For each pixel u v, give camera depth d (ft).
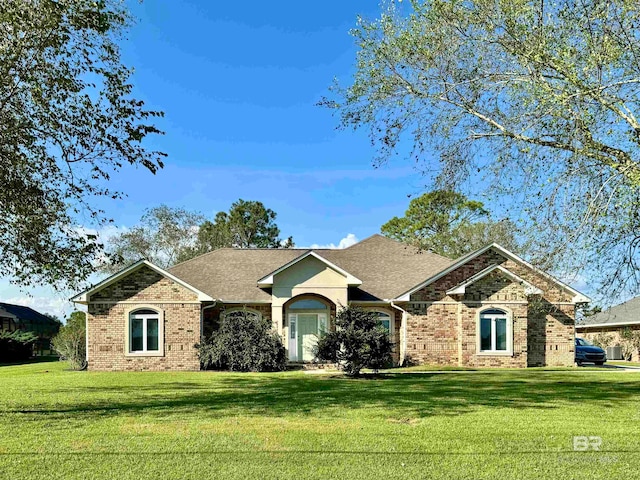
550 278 43.80
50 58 42.19
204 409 44.14
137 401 49.14
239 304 92.07
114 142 44.24
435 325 90.38
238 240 193.47
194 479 25.66
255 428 36.17
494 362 88.07
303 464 27.89
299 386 61.05
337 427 36.45
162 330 84.89
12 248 42.70
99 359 84.43
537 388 58.13
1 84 39.65
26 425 37.40
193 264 103.35
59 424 37.76
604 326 135.54
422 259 104.06
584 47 39.06
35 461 28.48
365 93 46.55
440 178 46.88
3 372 90.58
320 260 88.69
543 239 41.65
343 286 88.74
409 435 34.06
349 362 71.92
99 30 42.37
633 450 30.73
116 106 43.96
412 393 53.88
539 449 30.89
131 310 84.99
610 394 53.26
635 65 38.99
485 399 49.62
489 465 27.84
